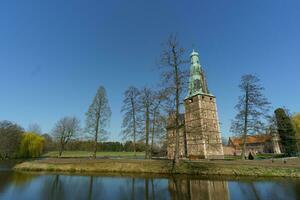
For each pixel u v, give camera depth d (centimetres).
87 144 4509
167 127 2997
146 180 2106
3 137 7144
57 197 1445
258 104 3584
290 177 2145
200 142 6278
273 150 9525
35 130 8175
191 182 1928
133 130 3922
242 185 1750
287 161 3120
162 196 1402
